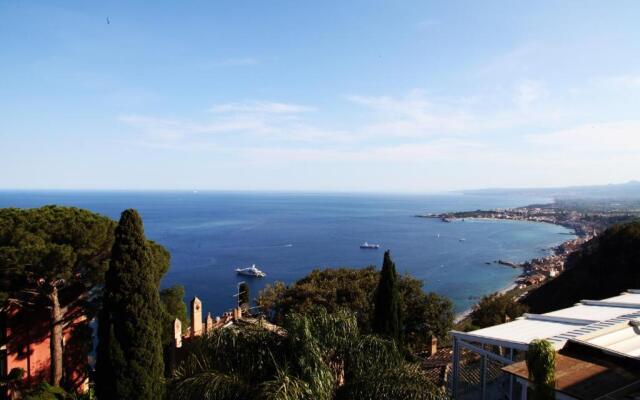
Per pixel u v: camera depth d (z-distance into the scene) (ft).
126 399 47.42
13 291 62.80
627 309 63.00
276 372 34.45
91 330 79.61
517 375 36.86
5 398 64.49
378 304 65.57
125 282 48.06
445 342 108.68
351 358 37.29
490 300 145.18
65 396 63.00
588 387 33.81
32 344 70.85
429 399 36.09
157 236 561.02
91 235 63.77
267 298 116.26
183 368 39.06
